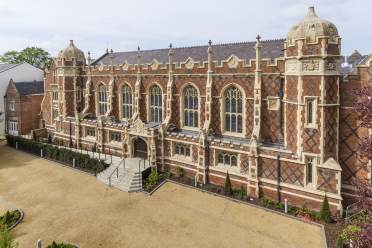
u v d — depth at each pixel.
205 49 48.59
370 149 17.23
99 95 59.22
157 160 43.50
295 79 31.47
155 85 48.34
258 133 36.00
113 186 39.66
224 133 40.84
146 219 30.81
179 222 30.05
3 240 20.58
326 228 27.66
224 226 29.09
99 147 52.75
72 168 47.50
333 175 29.47
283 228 28.30
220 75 39.94
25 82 75.56
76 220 30.97
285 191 32.47
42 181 42.62
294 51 31.14
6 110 74.31
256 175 34.22
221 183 37.75
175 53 52.03
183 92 44.75
